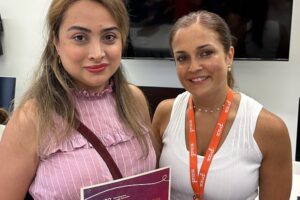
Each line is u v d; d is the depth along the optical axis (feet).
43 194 3.27
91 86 3.52
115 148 3.51
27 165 3.23
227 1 8.47
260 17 8.23
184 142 4.18
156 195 3.51
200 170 3.98
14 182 3.20
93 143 3.38
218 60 3.81
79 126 3.39
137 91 4.27
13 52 11.90
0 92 11.36
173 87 9.61
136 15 9.56
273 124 3.87
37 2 11.15
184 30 3.80
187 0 8.92
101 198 3.16
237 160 3.88
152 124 4.51
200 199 4.01
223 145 3.97
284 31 8.09
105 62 3.26
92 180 3.28
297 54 8.51
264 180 4.12
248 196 4.02
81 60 3.20
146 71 10.28
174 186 4.19
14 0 11.46
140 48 9.77
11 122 3.32
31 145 3.23
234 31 8.52
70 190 3.21
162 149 4.37
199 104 4.20
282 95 8.87
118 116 3.76
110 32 3.24
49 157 3.25
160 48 9.55
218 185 3.91
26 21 11.46
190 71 3.82
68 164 3.23
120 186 3.25
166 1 9.18
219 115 4.12
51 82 3.43
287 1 7.93
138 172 3.67
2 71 12.22
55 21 3.24
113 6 3.20
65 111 3.35
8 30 11.79
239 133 3.93
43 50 3.49
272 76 8.89
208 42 3.75
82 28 3.11
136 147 3.69
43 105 3.32
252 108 4.01
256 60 8.57
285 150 3.97
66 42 3.20
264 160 4.00
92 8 3.11
